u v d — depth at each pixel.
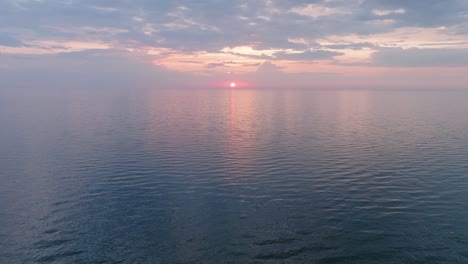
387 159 46.47
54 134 68.50
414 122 88.25
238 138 63.81
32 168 43.16
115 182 37.47
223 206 30.88
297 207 30.55
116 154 50.09
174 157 48.16
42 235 26.02
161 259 22.62
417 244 24.02
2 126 80.88
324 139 62.34
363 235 25.36
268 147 55.06
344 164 44.16
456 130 72.38
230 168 42.66
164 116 107.50
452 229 26.08
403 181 37.09
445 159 46.16
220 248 23.83
